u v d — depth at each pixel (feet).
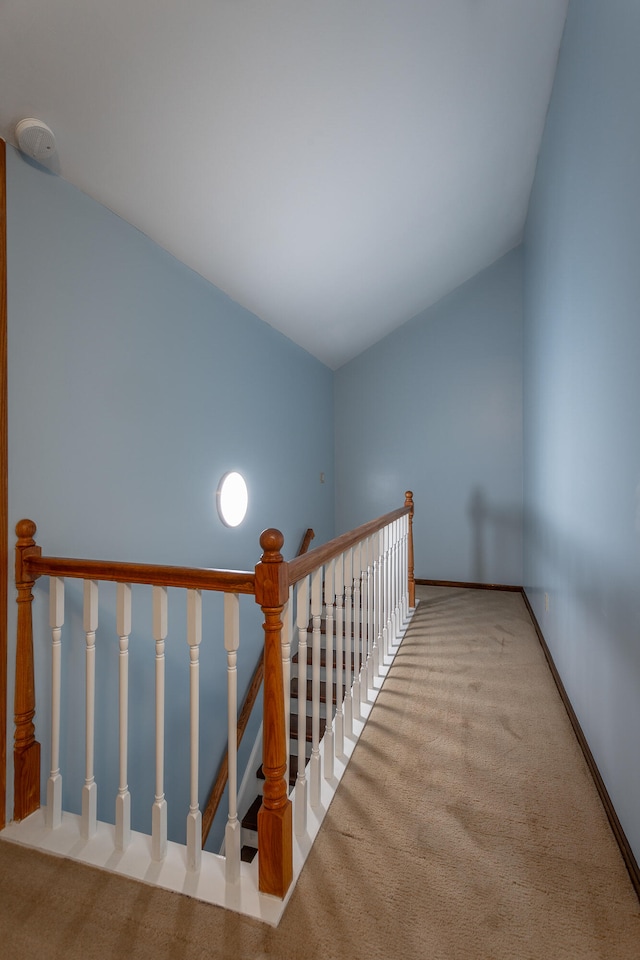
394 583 10.80
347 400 17.07
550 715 7.49
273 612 4.18
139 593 7.58
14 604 5.46
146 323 7.77
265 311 11.62
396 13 6.13
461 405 15.79
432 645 10.45
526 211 13.37
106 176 6.48
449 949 3.73
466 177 10.33
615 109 5.37
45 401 5.93
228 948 3.72
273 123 6.84
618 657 5.28
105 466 6.88
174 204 7.40
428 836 4.94
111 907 4.09
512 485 15.30
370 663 8.40
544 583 10.61
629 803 4.77
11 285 5.50
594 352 6.39
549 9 7.45
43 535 5.89
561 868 4.53
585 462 6.88
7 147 5.46
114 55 5.20
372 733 6.95
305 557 4.98
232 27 5.44
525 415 14.42
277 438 12.80
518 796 5.59
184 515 8.73
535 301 12.10
